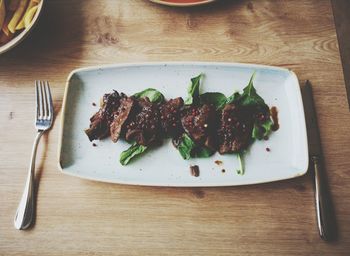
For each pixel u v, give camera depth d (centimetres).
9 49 54
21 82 58
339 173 51
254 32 59
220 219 50
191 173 52
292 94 54
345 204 50
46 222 51
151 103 53
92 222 51
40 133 54
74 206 51
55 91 57
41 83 56
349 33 89
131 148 52
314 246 48
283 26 59
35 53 59
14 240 50
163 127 52
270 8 60
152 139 52
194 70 56
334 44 57
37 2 56
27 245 50
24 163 54
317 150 52
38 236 50
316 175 50
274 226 50
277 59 57
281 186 51
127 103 53
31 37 59
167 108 52
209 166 52
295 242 49
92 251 49
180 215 51
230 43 58
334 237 48
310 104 54
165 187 52
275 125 54
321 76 56
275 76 55
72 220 51
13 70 58
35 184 52
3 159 54
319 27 58
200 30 59
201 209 51
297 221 50
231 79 56
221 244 49
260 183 51
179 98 53
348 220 49
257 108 54
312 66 56
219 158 52
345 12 91
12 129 55
